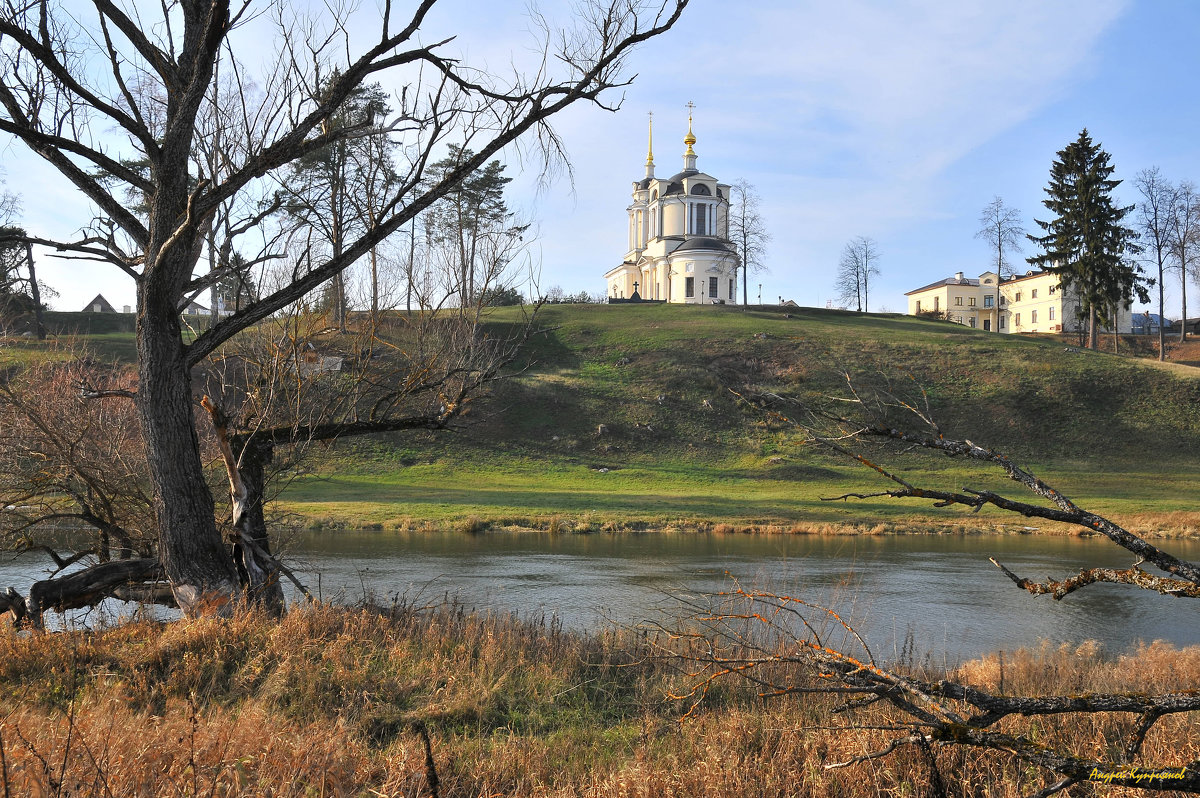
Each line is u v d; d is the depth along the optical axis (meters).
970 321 122.62
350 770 5.89
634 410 60.94
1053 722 6.74
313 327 11.45
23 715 6.06
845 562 25.72
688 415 60.75
